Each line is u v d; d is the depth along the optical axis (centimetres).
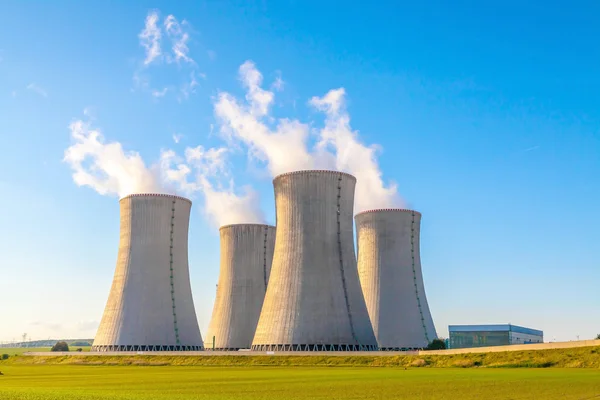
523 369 3919
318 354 5794
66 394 2322
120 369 5125
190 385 2820
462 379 3006
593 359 4028
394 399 2086
